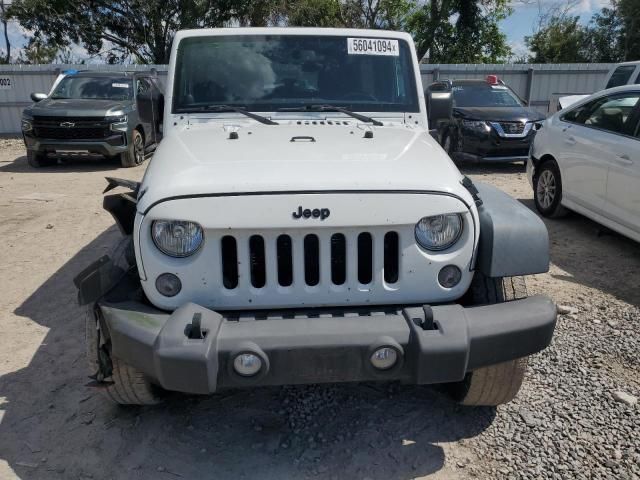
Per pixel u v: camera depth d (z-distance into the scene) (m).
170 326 2.30
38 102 11.51
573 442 2.88
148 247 2.46
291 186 2.45
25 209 7.88
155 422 3.09
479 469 2.71
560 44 33.16
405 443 2.90
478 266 2.61
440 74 17.55
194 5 27.03
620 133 5.66
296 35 3.93
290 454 2.83
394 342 2.29
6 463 2.79
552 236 6.32
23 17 28.86
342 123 3.66
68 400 3.30
